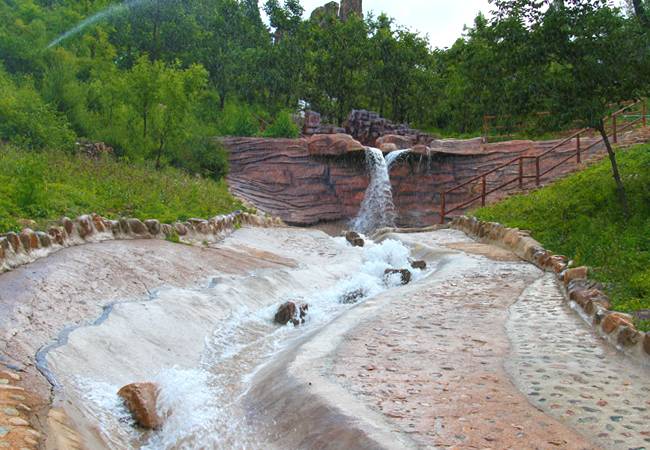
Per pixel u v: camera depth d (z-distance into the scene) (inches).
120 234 464.8
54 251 364.5
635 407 208.4
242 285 435.2
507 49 552.4
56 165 594.9
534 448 176.1
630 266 383.9
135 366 262.1
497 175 1179.3
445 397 218.7
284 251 657.0
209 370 285.0
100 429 198.2
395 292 444.1
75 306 291.9
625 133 898.7
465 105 1758.1
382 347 290.2
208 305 372.5
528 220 651.5
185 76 1021.2
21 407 178.4
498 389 226.7
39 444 158.4
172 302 350.3
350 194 1304.1
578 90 510.3
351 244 818.2
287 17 2062.0
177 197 665.6
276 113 1754.4
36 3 1638.8
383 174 1269.7
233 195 1125.1
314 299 462.9
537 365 257.3
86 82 1180.5
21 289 284.8
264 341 345.4
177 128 1020.5
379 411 204.8
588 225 528.1
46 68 1061.1
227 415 230.2
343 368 255.8
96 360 249.4
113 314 300.0
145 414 215.9
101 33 1405.0
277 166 1295.5
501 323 336.8
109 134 986.7
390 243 694.5
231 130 1450.5
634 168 621.6
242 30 1988.2
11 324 242.8
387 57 1841.8
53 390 204.4
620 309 318.0
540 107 553.3
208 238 578.9
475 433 186.4
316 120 1585.9
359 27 1903.3
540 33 519.2
